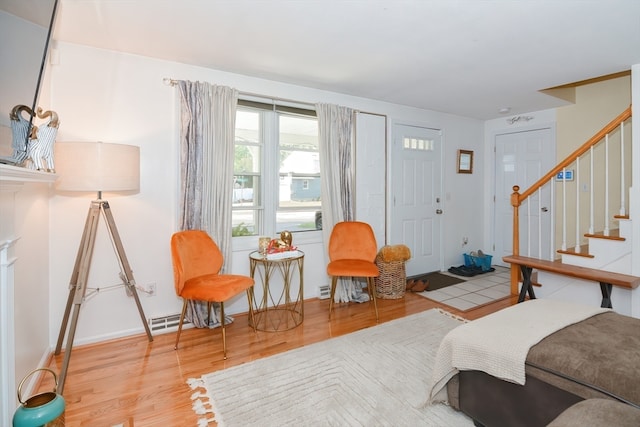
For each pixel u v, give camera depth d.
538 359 1.47
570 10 2.03
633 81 2.89
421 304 3.52
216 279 2.63
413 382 2.07
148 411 1.80
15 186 1.56
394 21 2.16
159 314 2.83
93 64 2.53
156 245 2.80
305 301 3.60
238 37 2.39
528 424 1.48
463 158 5.00
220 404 1.86
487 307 3.42
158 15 2.09
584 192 4.22
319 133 3.50
